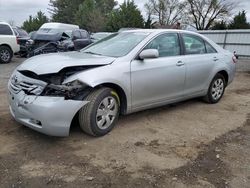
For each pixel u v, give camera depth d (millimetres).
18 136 4406
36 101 3934
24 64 4531
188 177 3557
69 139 4395
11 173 3451
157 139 4598
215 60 6488
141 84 4902
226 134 4977
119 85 4570
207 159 4023
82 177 3443
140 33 5406
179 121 5480
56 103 3910
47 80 4137
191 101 6930
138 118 5488
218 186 3412
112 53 4996
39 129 4012
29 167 3596
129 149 4195
